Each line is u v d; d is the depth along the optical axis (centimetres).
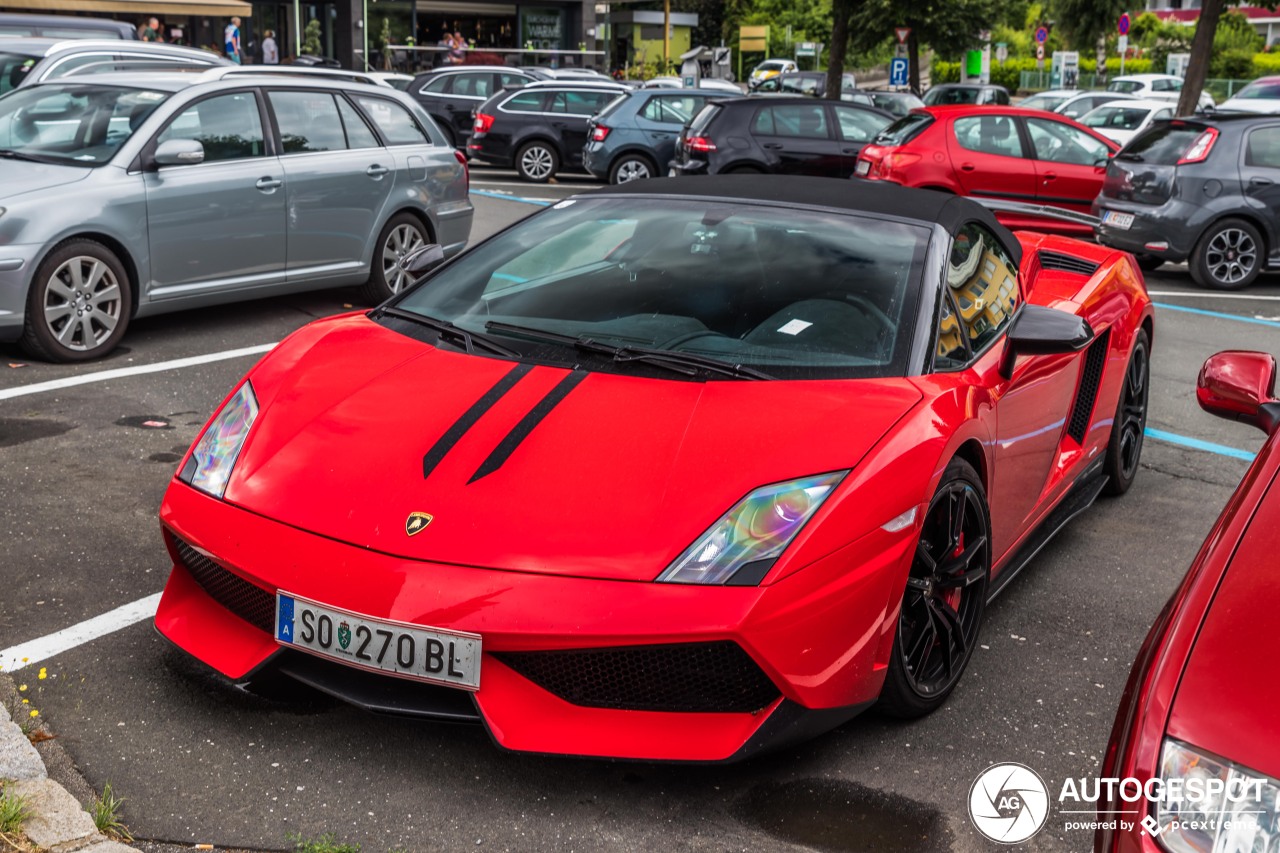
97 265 648
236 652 287
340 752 283
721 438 282
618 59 5331
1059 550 454
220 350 691
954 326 342
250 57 3681
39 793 253
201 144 701
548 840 254
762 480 270
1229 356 292
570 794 270
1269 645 187
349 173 783
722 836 258
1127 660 359
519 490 270
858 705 277
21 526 415
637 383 306
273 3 3697
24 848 234
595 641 250
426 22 3956
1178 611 201
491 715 255
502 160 1898
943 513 308
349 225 790
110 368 642
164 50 1144
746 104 1516
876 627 274
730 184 404
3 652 325
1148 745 178
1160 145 1171
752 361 315
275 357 344
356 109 808
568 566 254
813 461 276
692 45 6291
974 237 390
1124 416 506
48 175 655
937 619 309
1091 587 416
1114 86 3569
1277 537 211
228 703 303
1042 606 398
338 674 273
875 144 1348
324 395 314
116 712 296
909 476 281
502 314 346
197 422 552
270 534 275
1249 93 2422
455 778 274
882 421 291
